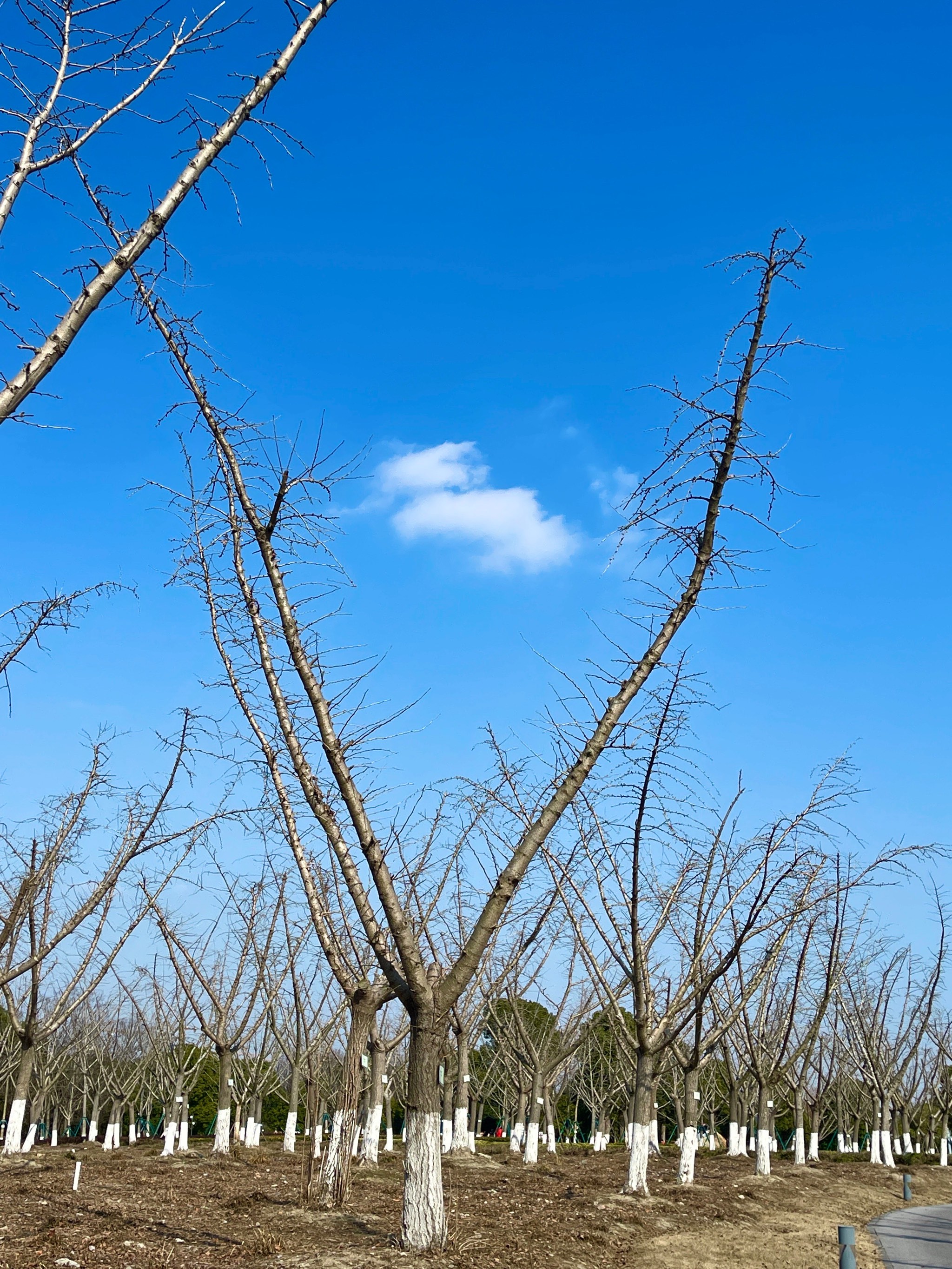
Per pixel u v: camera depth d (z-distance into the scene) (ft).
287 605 43.78
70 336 24.50
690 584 44.06
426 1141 40.78
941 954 132.16
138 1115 205.46
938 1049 159.84
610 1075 150.71
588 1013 110.22
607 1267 44.98
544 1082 113.70
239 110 26.86
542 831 42.70
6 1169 74.38
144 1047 153.07
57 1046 143.74
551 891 75.41
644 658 44.11
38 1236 43.09
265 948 91.81
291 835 51.62
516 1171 86.02
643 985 68.74
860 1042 138.82
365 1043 54.75
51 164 25.86
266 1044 113.80
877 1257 55.26
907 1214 79.05
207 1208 54.54
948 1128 177.06
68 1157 92.17
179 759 69.87
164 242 28.14
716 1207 67.97
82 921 66.54
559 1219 56.39
